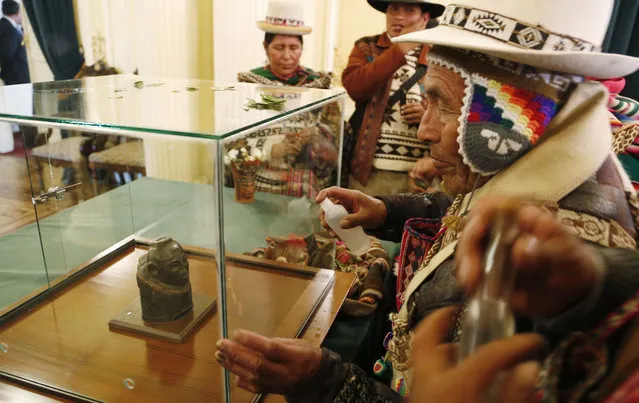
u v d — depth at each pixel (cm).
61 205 113
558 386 35
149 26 274
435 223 89
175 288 86
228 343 68
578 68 54
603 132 58
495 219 39
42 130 105
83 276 116
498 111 57
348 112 324
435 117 66
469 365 30
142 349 89
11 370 87
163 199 92
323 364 69
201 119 79
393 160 205
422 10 195
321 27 339
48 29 234
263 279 92
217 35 306
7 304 105
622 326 35
